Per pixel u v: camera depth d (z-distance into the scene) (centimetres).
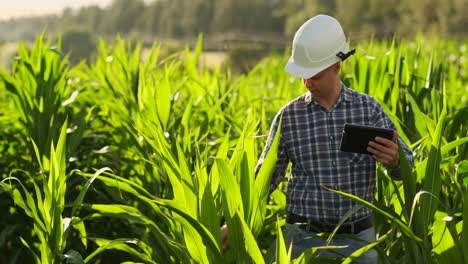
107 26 17975
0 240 392
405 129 414
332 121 297
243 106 522
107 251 418
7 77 458
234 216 264
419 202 270
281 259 244
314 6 11100
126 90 505
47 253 299
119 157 464
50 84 456
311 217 303
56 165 310
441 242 253
